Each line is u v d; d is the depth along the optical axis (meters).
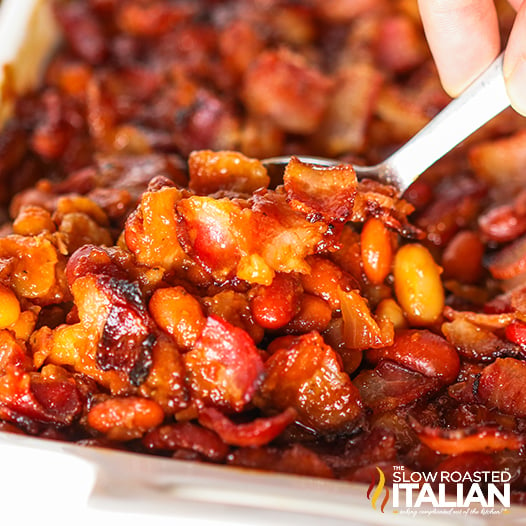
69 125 0.34
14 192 0.33
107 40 0.37
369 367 0.26
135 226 0.26
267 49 0.35
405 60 0.35
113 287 0.25
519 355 0.26
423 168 0.28
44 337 0.26
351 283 0.26
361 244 0.27
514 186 0.32
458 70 0.28
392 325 0.26
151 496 0.23
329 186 0.26
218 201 0.25
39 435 0.25
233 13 0.37
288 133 0.33
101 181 0.30
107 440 0.25
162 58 0.36
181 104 0.34
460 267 0.30
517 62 0.26
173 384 0.25
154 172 0.30
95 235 0.27
